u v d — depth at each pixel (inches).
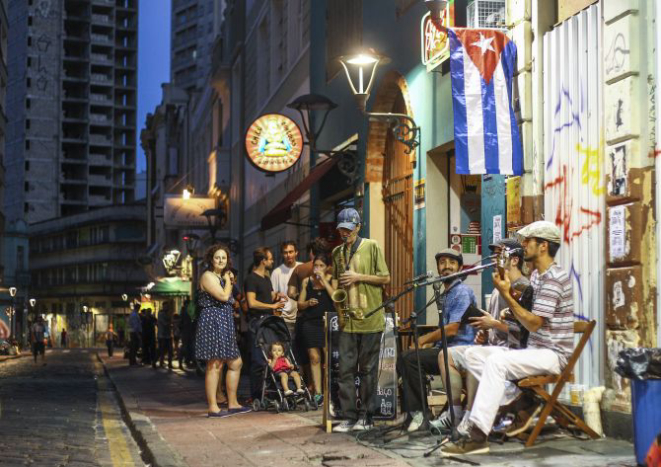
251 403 450.3
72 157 5265.8
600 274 300.7
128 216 3939.5
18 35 5172.2
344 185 648.4
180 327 944.9
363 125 588.4
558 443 270.7
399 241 541.0
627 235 280.5
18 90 5157.5
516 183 355.9
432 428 299.7
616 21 285.6
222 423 384.2
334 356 338.6
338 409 337.1
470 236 439.2
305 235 778.8
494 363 259.0
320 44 724.7
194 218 1337.4
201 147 1753.2
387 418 329.1
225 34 1385.3
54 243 4431.6
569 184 321.1
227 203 1318.9
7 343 1945.1
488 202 385.1
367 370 331.3
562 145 326.0
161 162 2477.9
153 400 528.1
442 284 319.6
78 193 5246.1
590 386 301.3
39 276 4537.4
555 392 266.2
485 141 343.0
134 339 1160.8
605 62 291.4
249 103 1176.8
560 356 265.3
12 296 2429.9
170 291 1245.1
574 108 318.0
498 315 309.1
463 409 308.2
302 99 599.2
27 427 395.9
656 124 272.4
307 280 440.5
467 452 256.2
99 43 5295.3
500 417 290.0
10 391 657.6
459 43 346.6
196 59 4475.9
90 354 2204.7
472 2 383.9
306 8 787.4
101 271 4035.4
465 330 314.3
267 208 1008.2
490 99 345.7
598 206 302.4
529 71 348.5
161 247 2373.3
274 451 293.1
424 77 478.6
